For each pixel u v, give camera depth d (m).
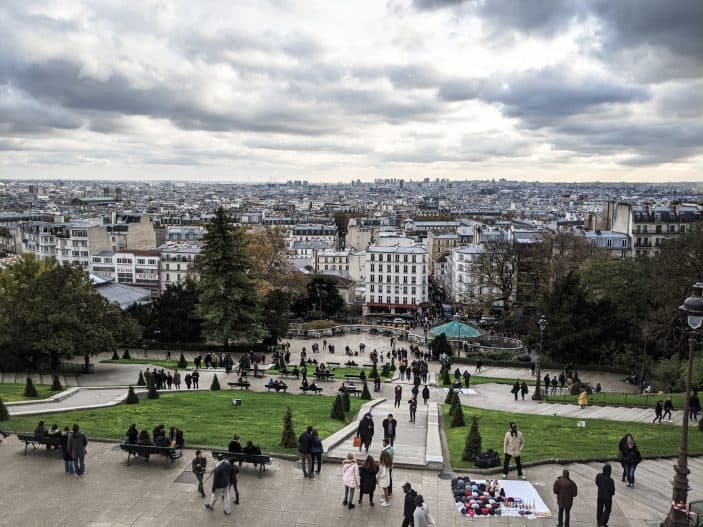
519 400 75.06
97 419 51.75
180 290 124.62
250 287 115.50
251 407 59.94
